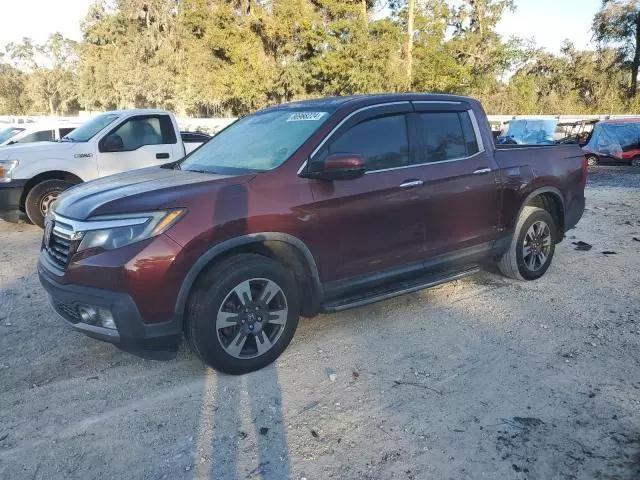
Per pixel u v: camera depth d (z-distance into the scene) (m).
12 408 3.26
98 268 3.18
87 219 3.27
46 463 2.77
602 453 2.78
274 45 32.88
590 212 9.62
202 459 2.79
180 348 4.04
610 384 3.44
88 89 46.28
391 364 3.76
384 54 29.81
